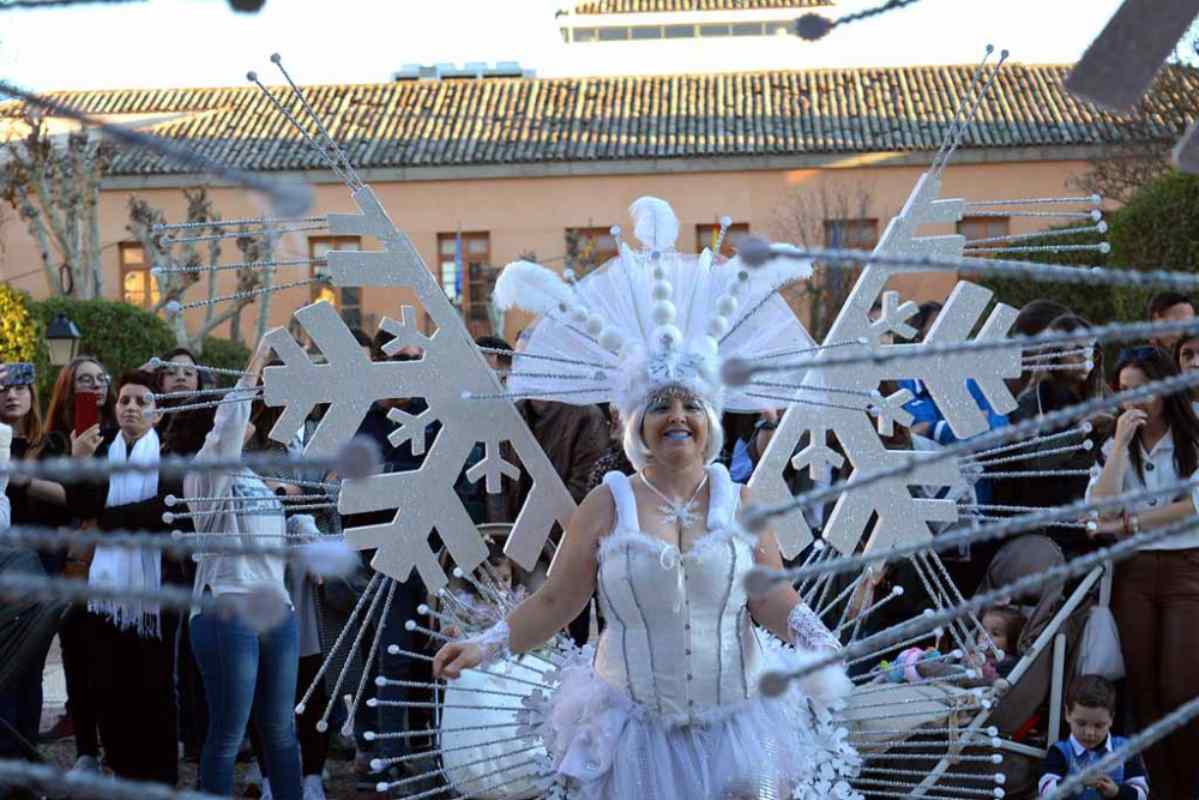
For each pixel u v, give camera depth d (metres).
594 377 4.05
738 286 4.11
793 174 30.09
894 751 4.73
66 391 6.27
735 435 6.71
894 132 29.98
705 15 44.62
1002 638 5.07
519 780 4.25
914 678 4.62
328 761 6.69
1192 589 4.97
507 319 31.11
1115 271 1.47
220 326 27.69
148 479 5.54
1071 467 5.39
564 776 3.77
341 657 6.04
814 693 3.68
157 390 5.64
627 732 3.67
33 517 5.92
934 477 4.35
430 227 30.92
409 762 5.80
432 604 5.84
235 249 26.12
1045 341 1.56
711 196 30.52
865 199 28.23
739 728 3.68
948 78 31.88
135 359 21.25
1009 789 4.79
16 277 28.84
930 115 30.42
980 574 5.51
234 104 31.27
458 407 4.21
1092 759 4.70
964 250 4.31
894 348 4.29
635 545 3.69
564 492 4.30
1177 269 14.73
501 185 30.95
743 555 3.75
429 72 37.03
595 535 3.79
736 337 4.16
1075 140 28.78
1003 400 4.34
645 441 3.77
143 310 21.66
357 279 4.13
